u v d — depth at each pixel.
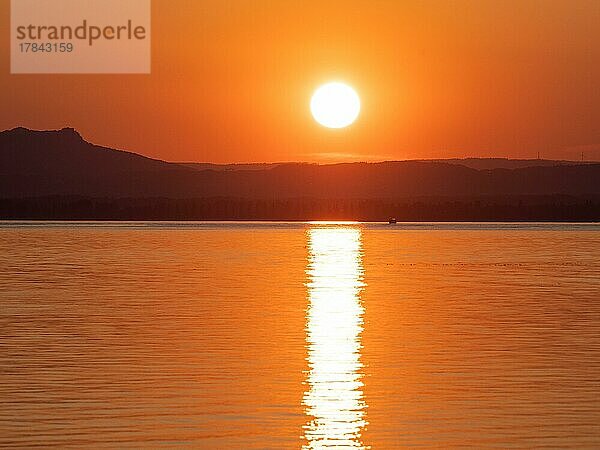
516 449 31.78
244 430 34.03
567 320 64.56
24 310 69.69
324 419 35.62
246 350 51.12
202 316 66.12
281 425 34.72
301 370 45.25
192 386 41.47
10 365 46.34
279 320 64.12
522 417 36.00
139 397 39.19
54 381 42.50
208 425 34.69
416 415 36.31
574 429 34.28
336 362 47.50
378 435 33.41
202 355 49.44
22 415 36.12
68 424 34.84
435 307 72.88
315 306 72.94
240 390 40.62
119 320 63.78
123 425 34.66
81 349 51.28
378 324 62.28
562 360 48.09
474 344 53.50
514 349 51.69
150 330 58.84
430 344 53.53
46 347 51.91
